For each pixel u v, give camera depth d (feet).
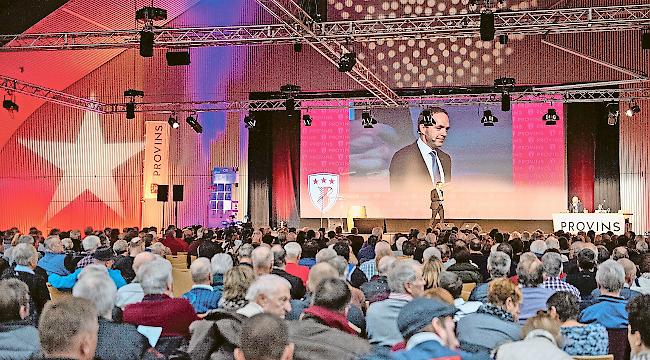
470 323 14.35
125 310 15.47
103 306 12.51
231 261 21.31
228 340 12.87
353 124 76.07
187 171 78.89
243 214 77.61
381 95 69.46
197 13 76.79
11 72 70.79
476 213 73.77
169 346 14.79
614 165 73.26
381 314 16.42
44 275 25.03
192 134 79.05
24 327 12.43
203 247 27.32
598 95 72.38
